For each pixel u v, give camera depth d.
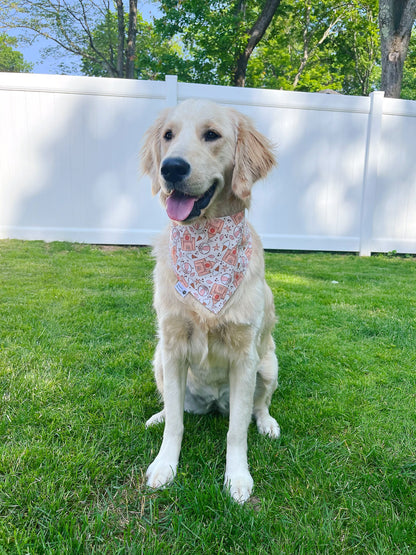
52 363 1.78
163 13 10.92
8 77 4.26
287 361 2.00
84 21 12.84
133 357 1.92
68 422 1.36
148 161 1.52
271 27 14.18
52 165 4.46
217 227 1.25
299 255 4.83
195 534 0.94
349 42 16.19
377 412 1.54
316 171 4.77
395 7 5.61
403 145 4.82
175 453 1.22
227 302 1.22
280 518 1.02
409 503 1.08
